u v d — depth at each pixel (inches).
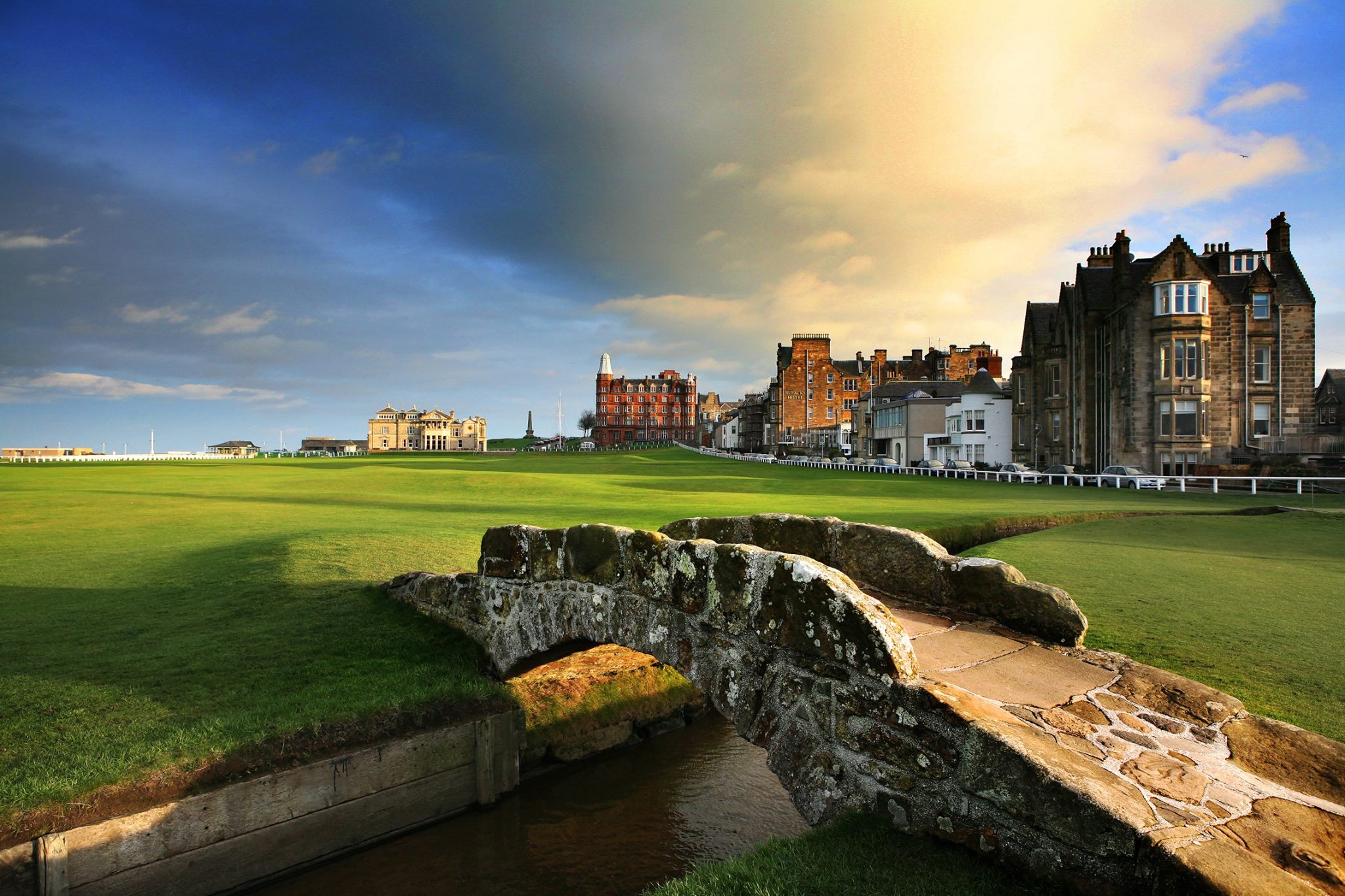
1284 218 1969.7
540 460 3567.9
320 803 338.0
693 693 520.4
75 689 374.3
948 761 176.6
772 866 183.6
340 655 435.5
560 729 446.0
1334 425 2378.2
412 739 367.6
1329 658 346.9
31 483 1695.4
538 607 365.7
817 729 211.2
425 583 498.9
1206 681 315.3
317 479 1899.6
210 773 317.1
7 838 272.2
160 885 296.0
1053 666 225.9
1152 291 1817.2
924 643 242.7
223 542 751.7
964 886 161.2
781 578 224.8
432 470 2308.1
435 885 325.7
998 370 3846.0
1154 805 151.9
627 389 7829.7
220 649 434.6
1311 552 693.3
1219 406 1803.6
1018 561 627.2
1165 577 550.6
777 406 4722.0
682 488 1675.7
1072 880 148.9
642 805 395.9
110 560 653.9
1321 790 163.3
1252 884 123.5
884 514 1009.5
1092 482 1721.2
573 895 318.7
